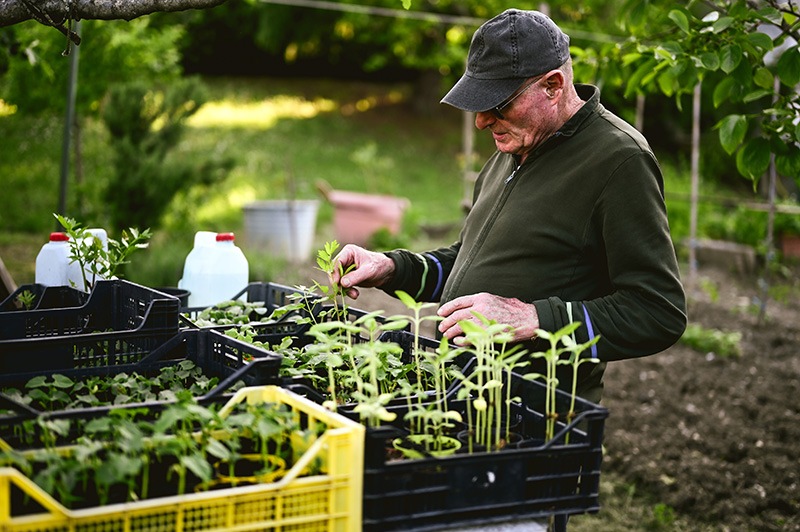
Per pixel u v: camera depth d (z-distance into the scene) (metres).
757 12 2.84
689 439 4.73
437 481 1.59
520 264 2.46
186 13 8.52
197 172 7.47
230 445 1.62
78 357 2.06
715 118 14.34
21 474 1.42
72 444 1.67
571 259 2.42
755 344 6.98
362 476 1.55
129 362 2.12
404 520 1.57
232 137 15.80
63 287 2.54
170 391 1.88
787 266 10.13
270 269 8.38
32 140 8.45
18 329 2.30
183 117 7.44
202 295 2.89
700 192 12.55
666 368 6.08
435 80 19.56
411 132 18.39
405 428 1.88
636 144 2.36
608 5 14.59
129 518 1.40
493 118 2.45
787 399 5.41
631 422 5.03
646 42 3.55
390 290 2.75
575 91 2.54
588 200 2.38
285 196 12.64
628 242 2.30
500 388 1.86
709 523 3.87
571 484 1.70
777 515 3.88
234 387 1.88
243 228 10.86
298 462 1.52
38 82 6.43
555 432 1.80
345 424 1.57
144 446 1.56
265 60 20.89
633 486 4.21
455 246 2.94
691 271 8.87
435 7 16.14
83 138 8.33
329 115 18.78
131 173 7.04
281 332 2.52
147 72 7.66
